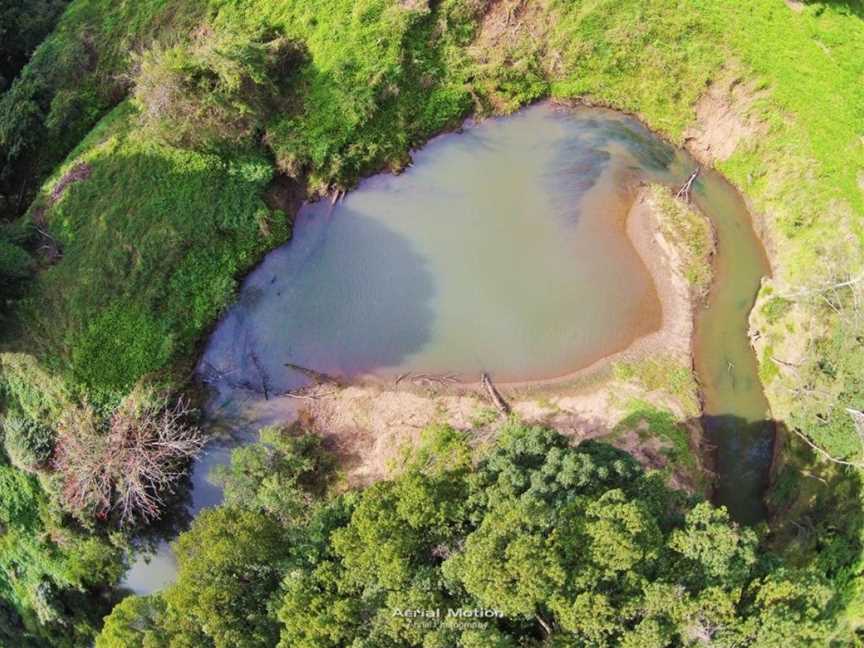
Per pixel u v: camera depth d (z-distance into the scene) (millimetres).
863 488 33531
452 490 28078
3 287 38188
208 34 42531
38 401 37812
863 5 40562
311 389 39344
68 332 38344
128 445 36906
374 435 37781
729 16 40844
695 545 24500
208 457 38781
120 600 38406
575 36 42688
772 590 24250
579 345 38406
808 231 38312
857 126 38625
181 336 39438
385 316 40094
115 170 40625
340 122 41594
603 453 29062
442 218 41750
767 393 37156
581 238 40500
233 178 41000
